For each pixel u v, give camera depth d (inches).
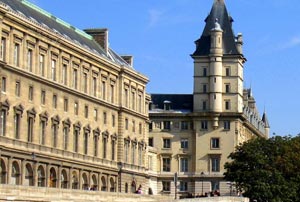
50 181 4692.4
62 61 4864.7
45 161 4611.2
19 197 3014.3
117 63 5802.2
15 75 4291.3
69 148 4960.6
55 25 5118.1
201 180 7780.5
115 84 5718.5
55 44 4749.0
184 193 7819.9
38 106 4554.6
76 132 5078.7
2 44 4158.5
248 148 6048.2
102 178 5457.7
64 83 4904.0
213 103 7824.8
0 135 4131.4
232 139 7780.5
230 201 5078.7
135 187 5999.0
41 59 4603.8
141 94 6230.3
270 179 5856.3
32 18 4682.6
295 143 6195.9
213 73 7859.3
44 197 3221.0
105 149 5541.3
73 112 5027.1
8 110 4220.0
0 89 4121.6
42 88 4601.4
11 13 4195.4
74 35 5413.4
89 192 3683.6
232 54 7854.3
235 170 6018.7
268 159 6003.9
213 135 7829.7
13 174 4284.0
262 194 5762.8
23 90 4384.8
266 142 6122.1
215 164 7810.0
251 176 5851.4
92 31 5925.2
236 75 7854.3
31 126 4485.7
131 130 5974.4
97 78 5393.7
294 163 6033.5
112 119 5664.4
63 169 4872.0
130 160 5949.8
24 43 4387.3
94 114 5354.3
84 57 5162.4
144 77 6230.3
